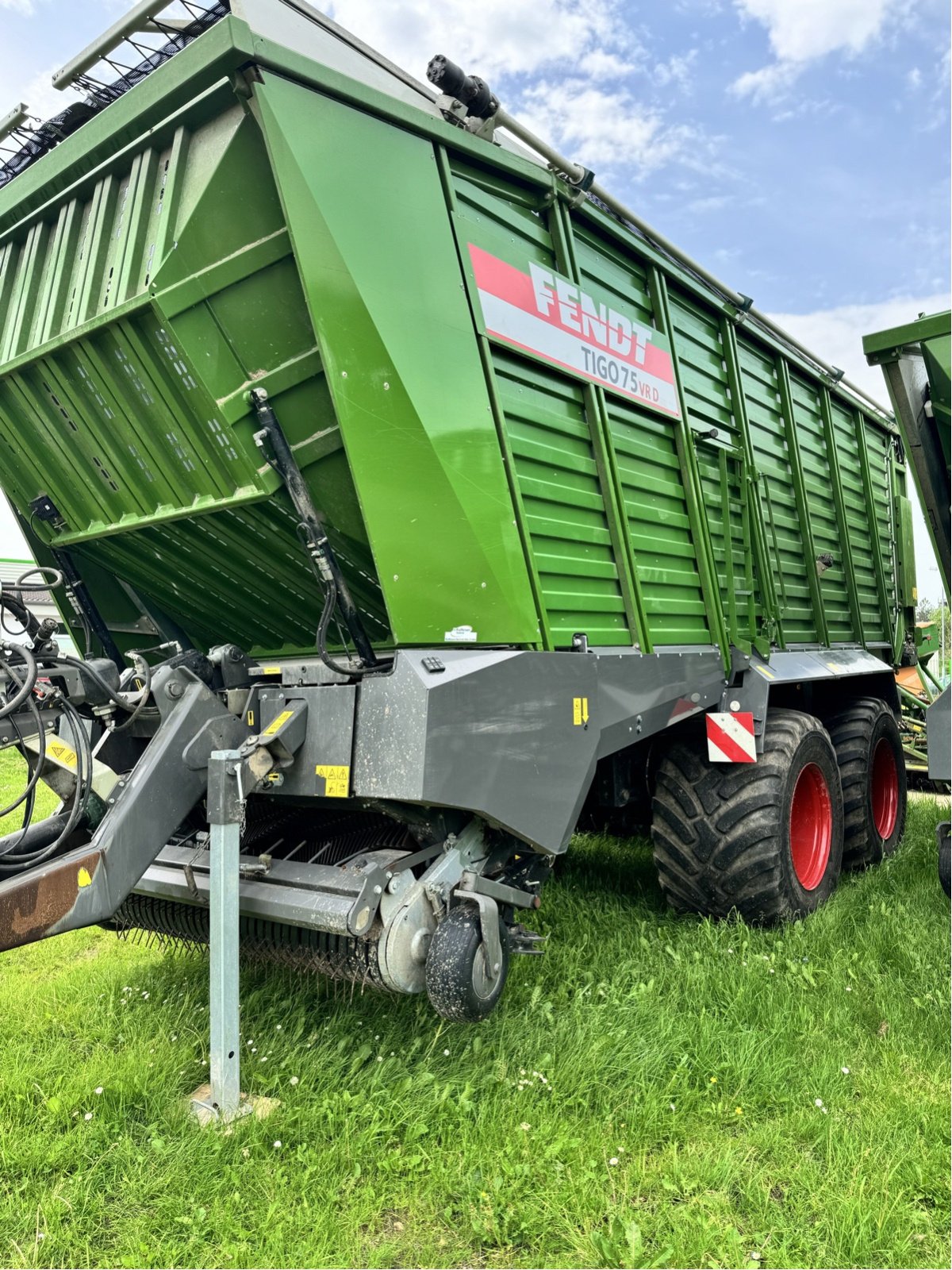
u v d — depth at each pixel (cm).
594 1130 232
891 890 450
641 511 361
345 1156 219
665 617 368
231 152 231
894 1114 240
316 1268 185
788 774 380
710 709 391
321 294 233
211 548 300
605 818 503
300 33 252
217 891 232
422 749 225
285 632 338
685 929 376
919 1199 210
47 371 275
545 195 331
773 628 466
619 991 305
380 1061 259
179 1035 283
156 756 235
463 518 262
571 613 308
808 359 569
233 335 239
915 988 317
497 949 246
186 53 227
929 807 682
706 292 439
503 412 288
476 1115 237
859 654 573
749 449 464
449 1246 195
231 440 244
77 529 325
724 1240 193
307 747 248
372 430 242
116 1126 231
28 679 228
